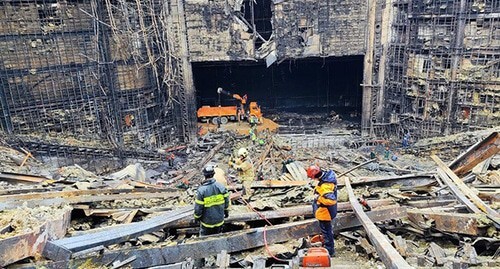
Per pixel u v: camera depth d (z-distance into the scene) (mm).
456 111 31203
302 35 35125
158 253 6355
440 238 7637
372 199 9227
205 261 6812
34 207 8000
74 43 29531
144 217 9094
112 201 10078
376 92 36312
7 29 26859
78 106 30422
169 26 34875
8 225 6523
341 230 7824
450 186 9203
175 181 24797
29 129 28688
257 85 48031
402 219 7895
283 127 41594
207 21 35094
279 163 27391
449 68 30797
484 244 7062
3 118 27641
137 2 31516
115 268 5852
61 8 28547
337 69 46469
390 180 10602
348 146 34906
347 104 47812
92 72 30594
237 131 38344
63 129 30016
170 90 36062
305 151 32625
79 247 5844
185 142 37656
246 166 13102
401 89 34375
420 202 8906
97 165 28797
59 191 9570
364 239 7402
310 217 8398
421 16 31391
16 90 27859
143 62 33406
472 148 10219
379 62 35344
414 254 6832
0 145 24609
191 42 35656
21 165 21406
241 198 9883
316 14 34531
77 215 8852
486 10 28328
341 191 8812
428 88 32156
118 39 31078
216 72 47188
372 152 30625
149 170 28609
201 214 7211
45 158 26703
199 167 28156
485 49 28984
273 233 7188
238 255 6910
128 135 33344
